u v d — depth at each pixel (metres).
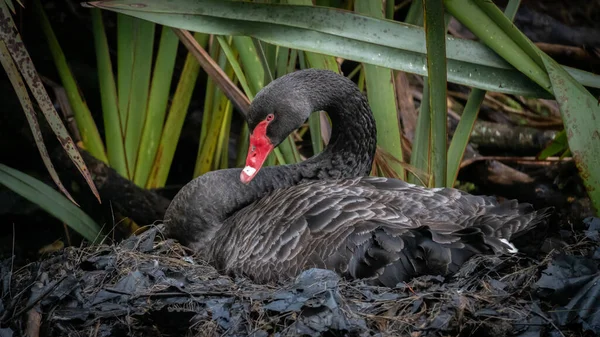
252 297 5.67
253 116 6.87
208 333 5.47
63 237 8.84
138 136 8.89
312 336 5.28
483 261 5.65
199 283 5.98
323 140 7.79
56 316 5.68
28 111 5.86
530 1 11.81
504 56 6.48
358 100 7.01
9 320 5.71
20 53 5.86
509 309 5.38
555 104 11.21
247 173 6.82
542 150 9.98
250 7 6.44
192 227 6.85
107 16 10.65
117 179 8.59
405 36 6.54
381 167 7.61
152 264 6.32
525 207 6.19
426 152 7.27
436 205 6.20
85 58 10.59
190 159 10.35
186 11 6.42
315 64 7.48
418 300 5.46
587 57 10.70
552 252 5.93
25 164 9.05
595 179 6.48
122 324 5.63
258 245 6.14
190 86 8.91
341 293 5.59
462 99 11.21
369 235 5.77
